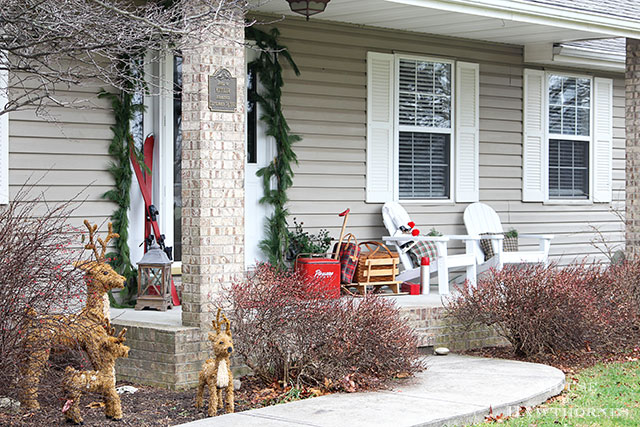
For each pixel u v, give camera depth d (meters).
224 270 6.93
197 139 6.84
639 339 8.99
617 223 12.79
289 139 9.40
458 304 8.40
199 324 6.83
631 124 10.37
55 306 5.56
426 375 6.95
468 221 10.75
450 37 10.79
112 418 5.64
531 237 10.60
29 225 5.65
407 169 10.52
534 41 11.18
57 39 5.81
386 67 10.23
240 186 7.04
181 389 6.70
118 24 6.04
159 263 7.96
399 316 7.22
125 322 7.10
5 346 5.11
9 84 7.54
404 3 8.20
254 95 9.29
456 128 10.90
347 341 6.48
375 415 5.48
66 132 7.98
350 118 9.94
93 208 8.16
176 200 8.98
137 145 8.60
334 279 8.95
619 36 10.00
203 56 6.84
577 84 12.32
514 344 8.26
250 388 6.66
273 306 6.45
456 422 5.45
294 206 9.52
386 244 10.19
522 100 11.59
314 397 6.12
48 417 5.65
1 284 5.11
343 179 9.90
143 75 8.27
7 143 7.59
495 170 11.34
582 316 8.02
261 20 9.20
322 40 9.68
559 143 12.15
